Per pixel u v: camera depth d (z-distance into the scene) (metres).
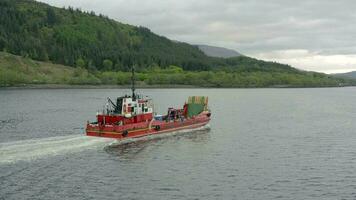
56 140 65.44
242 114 133.12
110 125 68.56
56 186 46.50
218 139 79.06
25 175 49.31
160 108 150.75
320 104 189.12
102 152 62.59
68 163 55.22
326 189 47.91
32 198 42.66
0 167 51.50
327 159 62.81
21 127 90.62
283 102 199.75
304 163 60.16
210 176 52.44
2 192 43.97
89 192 45.22
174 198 44.22
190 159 61.28
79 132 83.31
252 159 62.22
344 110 155.38
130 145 69.25
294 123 108.69
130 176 51.56
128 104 73.88
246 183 49.81
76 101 177.75
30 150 58.28
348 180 51.47
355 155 65.75
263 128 97.31
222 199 44.22
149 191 46.25
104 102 171.62
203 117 91.12
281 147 72.25
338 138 82.88
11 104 157.62
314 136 85.38
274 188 48.06
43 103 164.38
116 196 44.34
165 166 56.84
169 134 81.00
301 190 47.50
